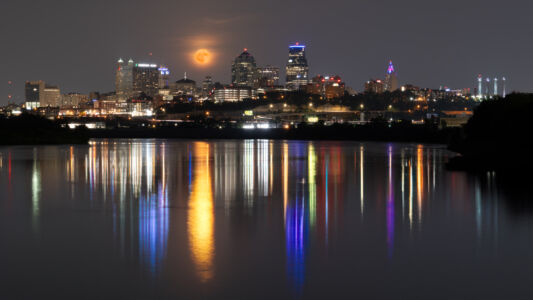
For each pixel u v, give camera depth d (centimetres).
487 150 10331
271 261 2753
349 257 2844
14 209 4388
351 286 2377
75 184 6306
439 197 5097
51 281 2431
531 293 2289
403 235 3384
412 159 11356
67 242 3166
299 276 2512
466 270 2611
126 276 2497
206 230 3528
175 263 2708
